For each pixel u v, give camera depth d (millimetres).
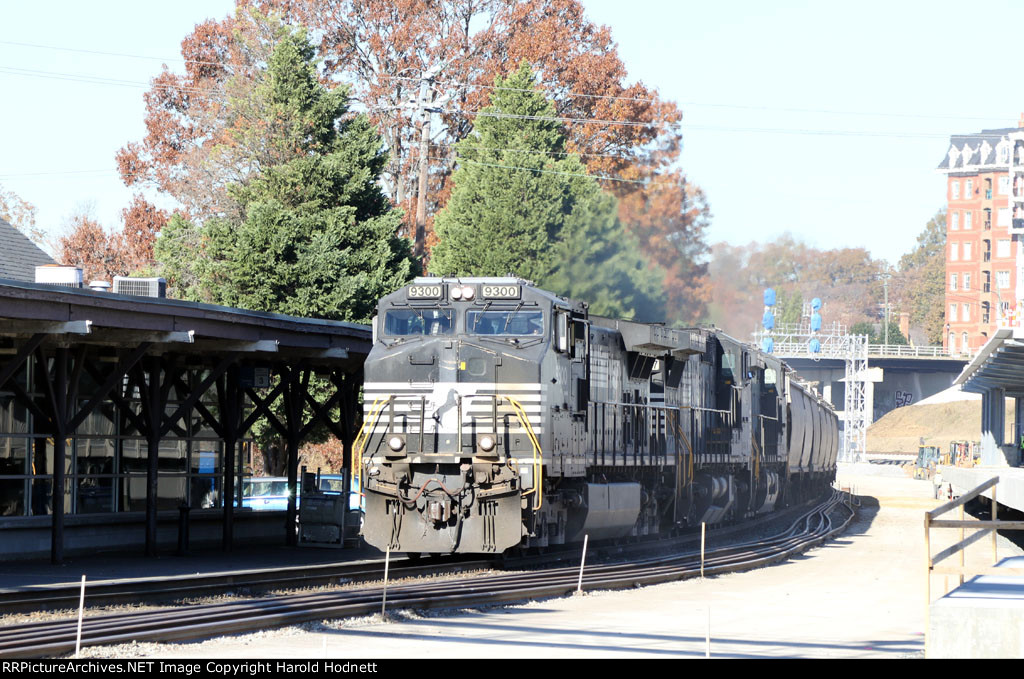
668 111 72562
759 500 43312
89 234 75750
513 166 55375
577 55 74438
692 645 16125
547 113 58219
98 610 17297
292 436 30531
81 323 20609
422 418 24000
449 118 74625
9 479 24969
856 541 38969
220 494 31484
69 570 22594
